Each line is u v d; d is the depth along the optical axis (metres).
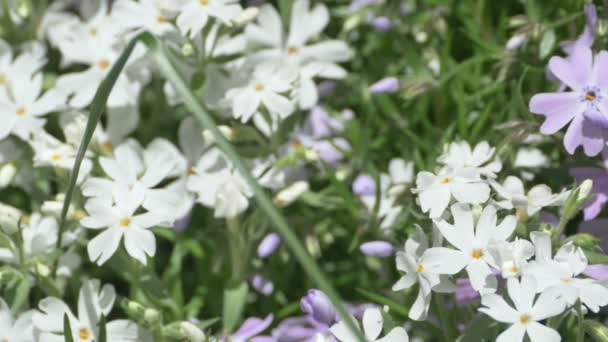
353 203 0.35
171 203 0.33
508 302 0.31
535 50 0.36
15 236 0.33
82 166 0.34
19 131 0.36
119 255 0.34
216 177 0.35
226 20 0.35
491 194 0.33
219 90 0.36
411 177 0.36
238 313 0.34
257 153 0.36
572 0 0.36
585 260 0.31
